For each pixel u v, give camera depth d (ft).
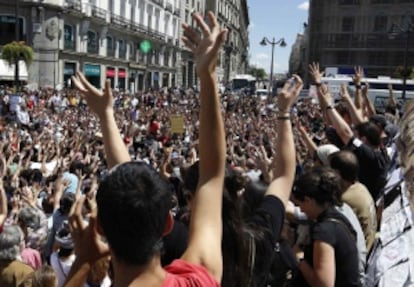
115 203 4.36
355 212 11.60
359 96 21.40
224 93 145.69
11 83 110.01
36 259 14.76
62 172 24.63
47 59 115.34
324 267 8.80
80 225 5.85
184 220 8.54
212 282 4.50
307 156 23.16
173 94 136.26
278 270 9.28
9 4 110.01
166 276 4.44
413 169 7.54
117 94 100.68
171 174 21.40
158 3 185.06
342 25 195.31
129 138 43.16
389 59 187.93
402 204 8.41
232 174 8.60
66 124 54.29
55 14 114.83
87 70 134.00
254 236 6.86
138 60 171.73
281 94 8.77
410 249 6.88
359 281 9.20
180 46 214.69
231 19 308.40
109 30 145.79
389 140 20.44
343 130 15.98
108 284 9.00
